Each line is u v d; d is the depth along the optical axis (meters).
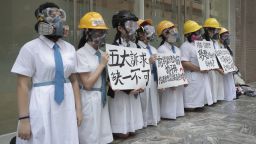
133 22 4.95
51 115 3.39
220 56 7.75
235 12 12.11
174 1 8.94
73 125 3.52
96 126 4.34
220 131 5.53
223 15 11.59
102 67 4.31
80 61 4.28
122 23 4.93
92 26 4.27
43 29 3.33
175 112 6.32
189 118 6.47
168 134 5.34
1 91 4.93
